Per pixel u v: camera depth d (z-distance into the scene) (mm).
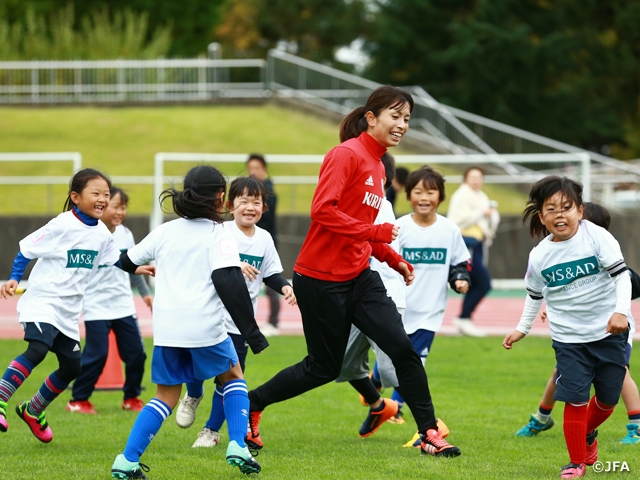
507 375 30438
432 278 22906
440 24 124312
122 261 17203
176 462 17922
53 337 19031
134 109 93438
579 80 119938
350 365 20125
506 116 115312
